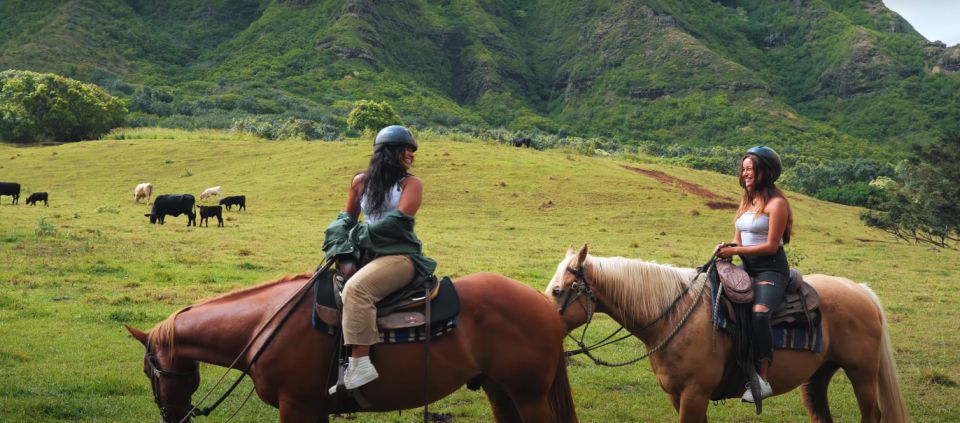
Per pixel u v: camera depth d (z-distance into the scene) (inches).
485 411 310.3
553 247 979.9
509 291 202.8
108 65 7406.5
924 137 6648.6
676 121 7096.5
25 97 2792.8
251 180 1724.9
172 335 199.5
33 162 1931.6
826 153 5802.2
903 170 3297.2
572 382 368.2
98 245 805.9
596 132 7194.9
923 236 1515.7
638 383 370.0
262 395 197.5
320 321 190.7
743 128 6712.6
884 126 7111.2
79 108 2861.7
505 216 1357.0
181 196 1107.9
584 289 236.8
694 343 230.1
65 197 1515.7
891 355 253.3
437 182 1621.6
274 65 7770.7
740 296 227.5
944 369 418.0
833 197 2755.9
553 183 1638.8
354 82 7480.3
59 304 502.0
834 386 374.9
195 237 946.7
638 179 1777.8
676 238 1161.4
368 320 185.6
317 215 1322.6
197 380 206.7
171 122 4052.7
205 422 287.0
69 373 344.2
